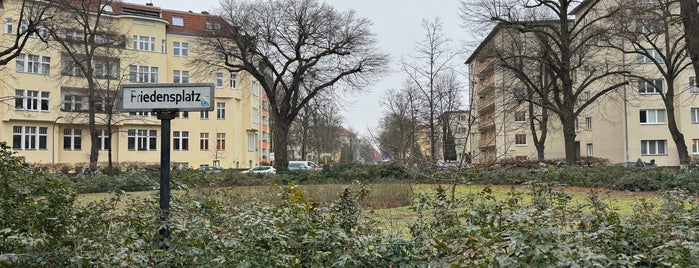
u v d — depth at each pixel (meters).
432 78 27.72
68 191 4.67
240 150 56.25
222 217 5.05
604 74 27.41
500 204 4.83
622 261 3.44
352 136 78.12
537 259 3.18
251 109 58.50
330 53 32.56
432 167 12.56
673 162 43.47
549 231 3.30
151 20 50.19
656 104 43.91
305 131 57.28
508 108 32.84
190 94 4.70
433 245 4.33
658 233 4.64
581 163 26.45
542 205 5.53
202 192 6.51
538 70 31.25
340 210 5.71
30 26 24.69
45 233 4.03
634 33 24.22
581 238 3.97
